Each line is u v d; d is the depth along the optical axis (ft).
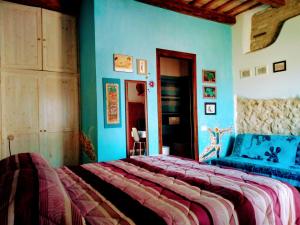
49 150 11.26
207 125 13.38
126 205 3.48
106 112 10.09
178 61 17.28
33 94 10.94
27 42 10.85
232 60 14.57
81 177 5.14
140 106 11.05
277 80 12.14
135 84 10.98
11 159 4.48
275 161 10.80
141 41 11.19
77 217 2.59
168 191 4.11
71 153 11.85
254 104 13.35
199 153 12.96
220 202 3.65
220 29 14.10
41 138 11.09
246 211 3.67
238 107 14.30
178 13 12.42
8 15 10.44
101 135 9.92
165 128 16.61
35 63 11.02
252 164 10.47
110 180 4.83
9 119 10.37
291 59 11.51
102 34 10.10
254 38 13.61
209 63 13.57
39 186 2.79
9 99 10.39
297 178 8.71
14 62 10.53
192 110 13.00
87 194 3.97
